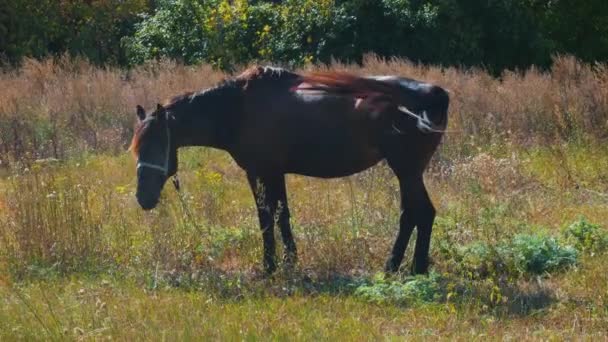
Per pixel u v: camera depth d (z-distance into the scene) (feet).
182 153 46.83
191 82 56.13
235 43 73.87
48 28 82.23
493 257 28.91
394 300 26.08
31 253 29.48
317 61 70.08
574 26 96.07
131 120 51.65
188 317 24.27
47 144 47.91
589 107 49.62
